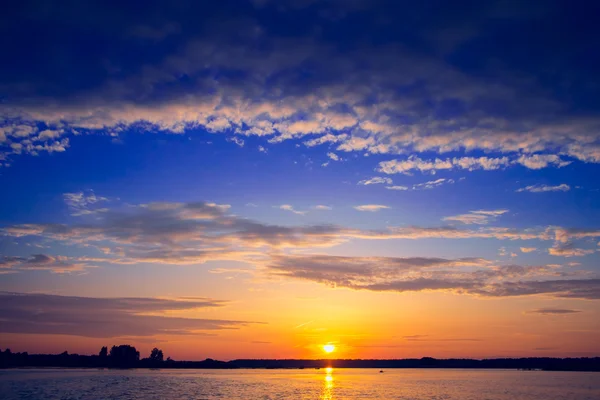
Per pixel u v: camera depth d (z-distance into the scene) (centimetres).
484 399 13112
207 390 15375
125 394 13350
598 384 19700
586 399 13050
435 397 13725
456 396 14000
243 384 18975
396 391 15862
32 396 12431
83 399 11888
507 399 13112
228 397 13138
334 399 13050
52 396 12488
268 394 14312
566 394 14588
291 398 13188
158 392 14188
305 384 19575
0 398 11988
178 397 12812
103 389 14762
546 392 15375
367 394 14675
